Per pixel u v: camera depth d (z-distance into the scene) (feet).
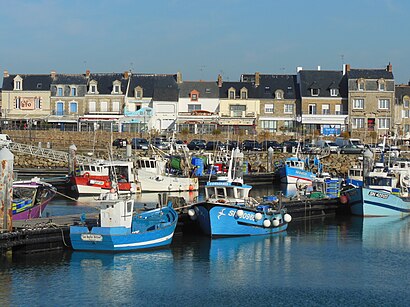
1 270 96.73
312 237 125.90
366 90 313.53
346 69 322.55
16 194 124.88
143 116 304.50
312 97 315.37
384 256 111.55
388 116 314.14
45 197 129.08
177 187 181.98
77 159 201.16
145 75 321.52
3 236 98.27
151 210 118.93
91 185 172.86
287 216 129.80
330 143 269.44
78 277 94.94
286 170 214.69
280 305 86.58
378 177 155.53
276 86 322.55
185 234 122.21
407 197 154.10
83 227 104.78
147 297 88.28
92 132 275.18
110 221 105.81
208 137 287.89
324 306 86.53
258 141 281.95
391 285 95.40
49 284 91.81
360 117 314.14
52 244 105.81
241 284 94.48
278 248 115.96
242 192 124.67
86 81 314.14
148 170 180.96
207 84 320.50
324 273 100.78
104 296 88.12
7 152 101.04
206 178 197.26
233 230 119.55
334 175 226.79
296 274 99.96
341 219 147.02
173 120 312.50
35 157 235.40
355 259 109.19
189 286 93.04
